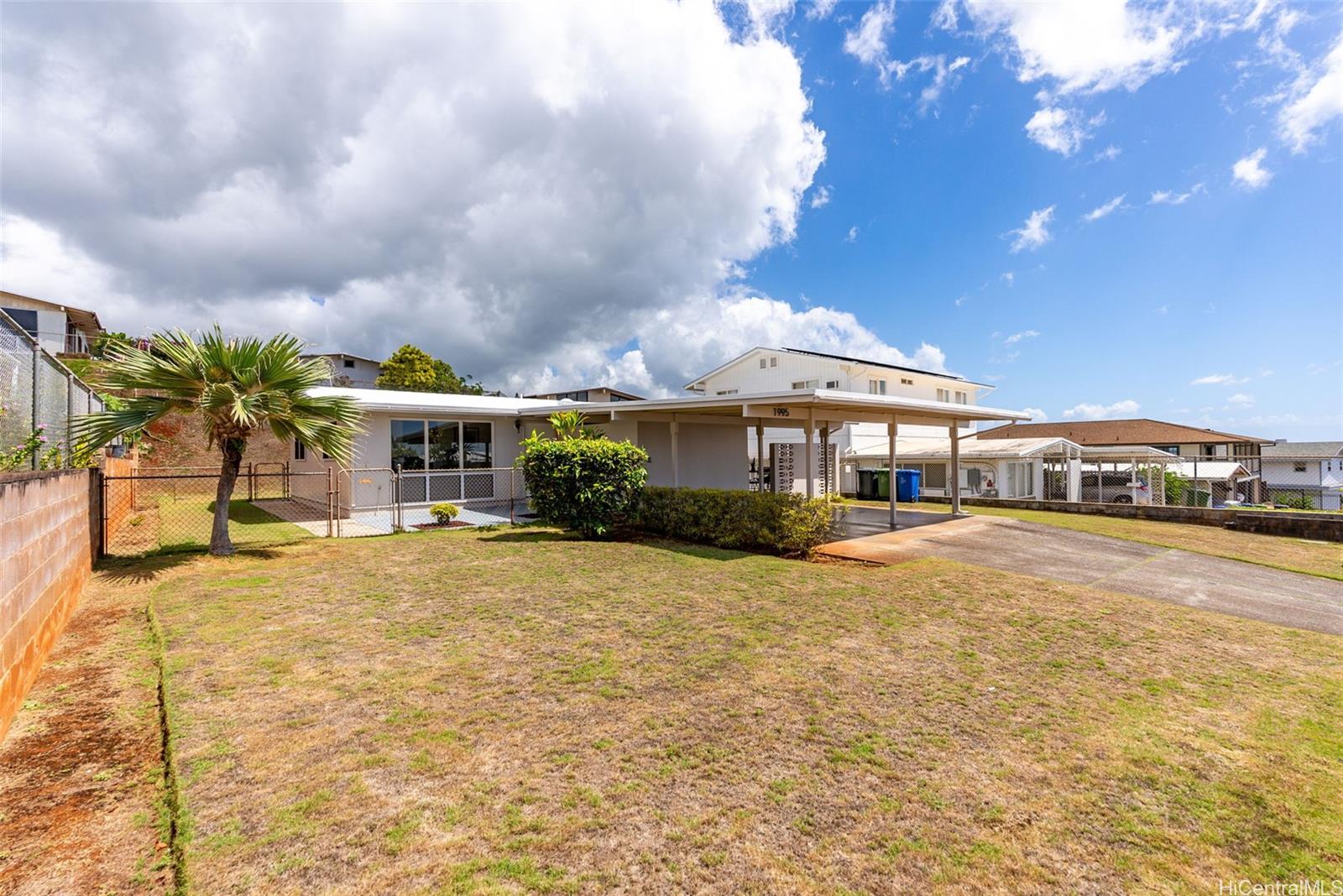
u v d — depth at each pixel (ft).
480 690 12.09
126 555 25.46
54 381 20.26
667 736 10.27
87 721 10.58
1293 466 122.31
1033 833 7.79
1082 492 82.33
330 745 9.68
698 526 31.30
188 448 62.13
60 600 14.96
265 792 8.28
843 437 75.05
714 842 7.43
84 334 98.63
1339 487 116.88
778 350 80.12
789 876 6.85
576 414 38.37
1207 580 25.34
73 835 7.39
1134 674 13.88
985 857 7.29
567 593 20.01
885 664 14.02
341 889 6.45
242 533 33.19
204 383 24.27
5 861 6.88
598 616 17.42
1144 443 104.99
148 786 8.57
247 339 25.05
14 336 15.85
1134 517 48.80
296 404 25.95
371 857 6.98
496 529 35.63
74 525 17.49
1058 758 9.86
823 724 10.84
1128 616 18.92
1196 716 11.62
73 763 9.16
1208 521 44.47
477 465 48.49
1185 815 8.30
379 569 23.57
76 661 13.43
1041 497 67.51
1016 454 62.95
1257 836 7.84
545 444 32.73
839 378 73.05
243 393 24.85
